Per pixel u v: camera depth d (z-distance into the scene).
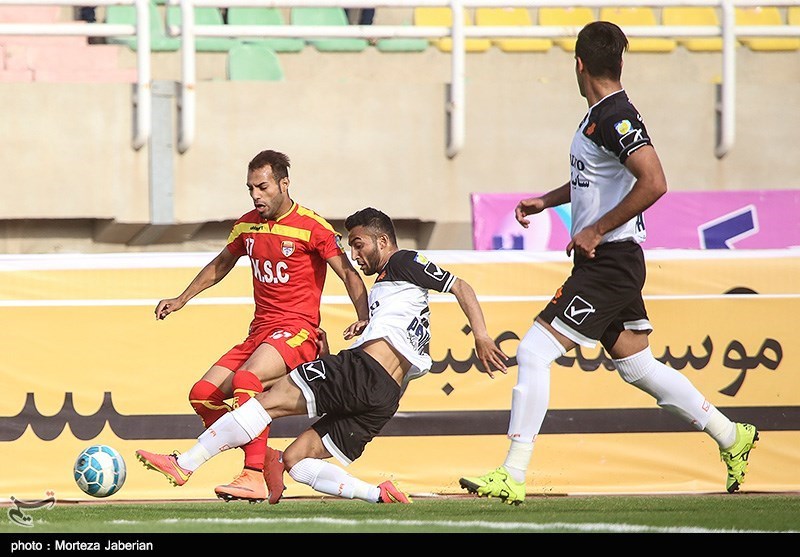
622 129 17.98
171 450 23.31
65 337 23.25
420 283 18.61
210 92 33.56
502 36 34.09
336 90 34.22
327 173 34.22
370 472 23.45
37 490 22.81
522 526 16.42
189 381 23.48
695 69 42.50
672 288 24.45
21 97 32.50
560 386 23.92
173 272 23.67
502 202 33.41
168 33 33.41
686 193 33.66
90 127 32.84
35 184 32.59
